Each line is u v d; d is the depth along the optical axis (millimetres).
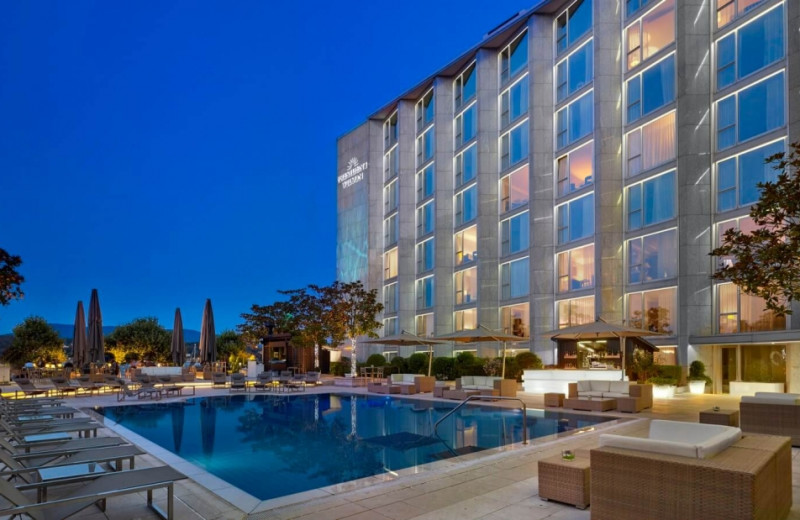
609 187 28312
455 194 41656
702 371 23219
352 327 35312
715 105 24391
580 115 31281
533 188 32656
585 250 30516
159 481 5367
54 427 8984
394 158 50594
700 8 24719
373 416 15578
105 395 22625
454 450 10117
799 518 5121
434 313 40938
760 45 22719
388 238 50312
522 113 35531
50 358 44938
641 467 4637
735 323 22953
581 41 31281
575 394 16891
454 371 32531
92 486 5188
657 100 26859
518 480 7047
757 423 9453
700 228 23938
